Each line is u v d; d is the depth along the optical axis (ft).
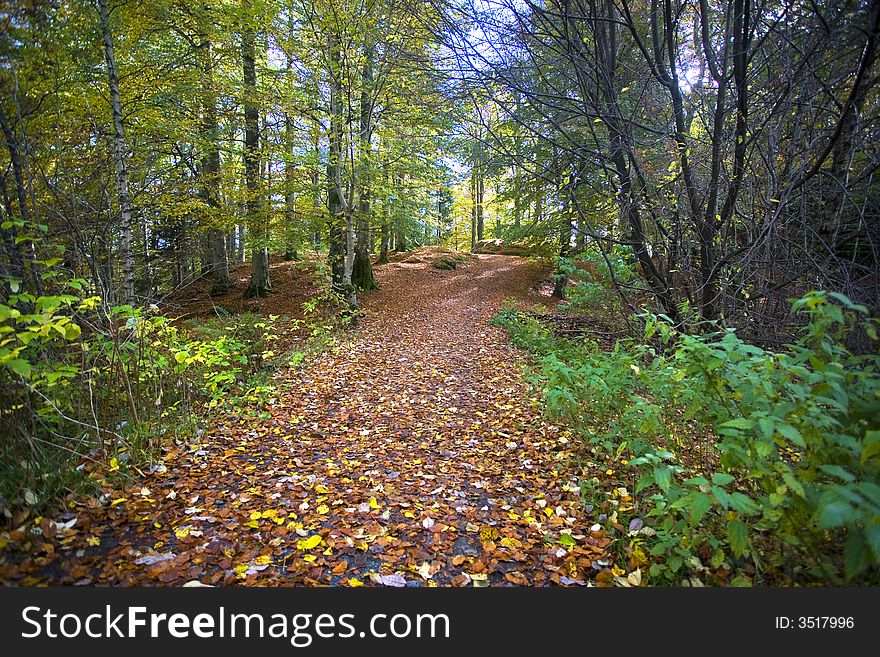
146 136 28.09
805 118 13.47
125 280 18.43
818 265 12.44
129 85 24.79
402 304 49.67
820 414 5.68
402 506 10.80
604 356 17.02
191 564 8.50
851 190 13.38
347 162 38.42
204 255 44.80
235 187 37.99
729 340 7.75
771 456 7.05
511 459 13.47
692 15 18.29
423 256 83.20
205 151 34.40
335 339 30.66
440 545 9.29
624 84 19.01
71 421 11.47
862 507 4.32
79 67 17.31
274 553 8.96
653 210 17.02
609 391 12.21
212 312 42.86
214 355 17.22
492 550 9.11
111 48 19.02
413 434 15.79
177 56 29.76
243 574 8.32
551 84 18.42
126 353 13.55
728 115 16.19
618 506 10.09
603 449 12.82
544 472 12.49
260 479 12.07
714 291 16.39
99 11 18.63
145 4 24.35
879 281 11.27
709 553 8.04
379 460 13.57
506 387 21.03
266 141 37.86
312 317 37.24
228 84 32.50
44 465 10.13
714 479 6.20
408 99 23.56
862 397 6.16
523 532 9.70
